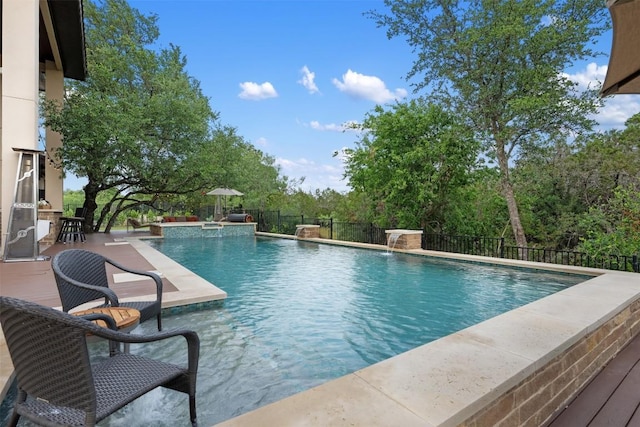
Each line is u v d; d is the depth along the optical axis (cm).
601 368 291
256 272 710
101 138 1111
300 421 149
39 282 469
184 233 1455
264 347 327
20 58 670
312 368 287
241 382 260
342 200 1711
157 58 1650
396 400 165
